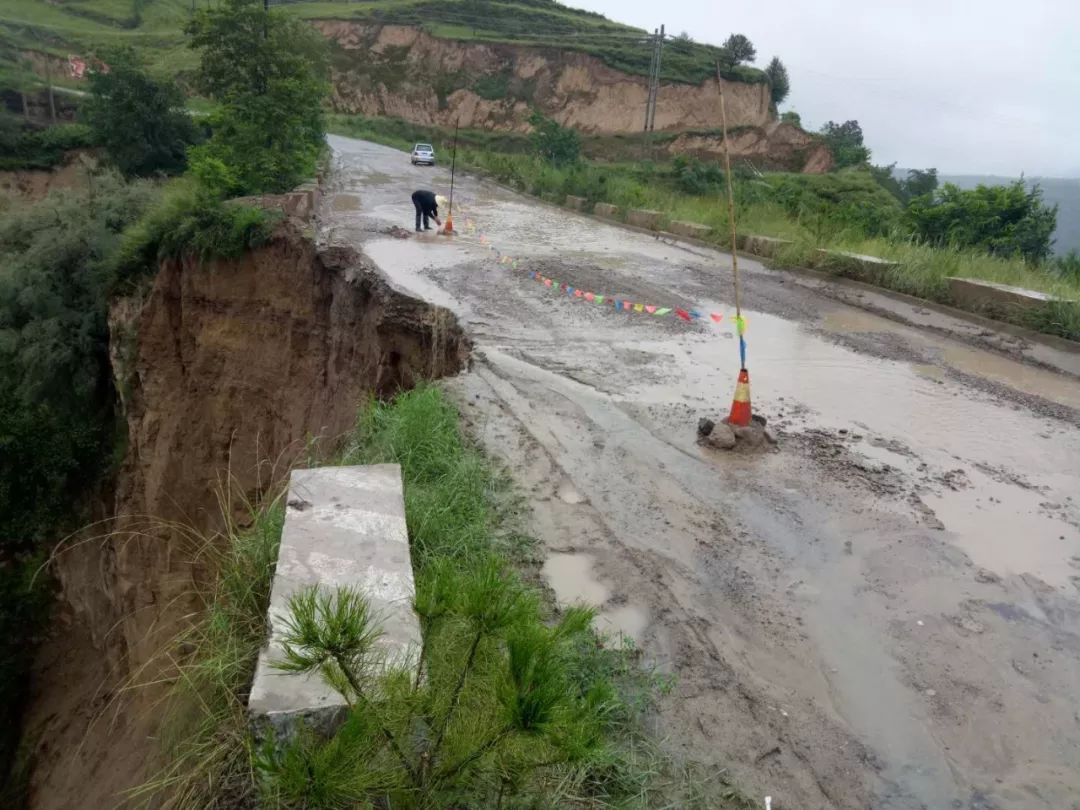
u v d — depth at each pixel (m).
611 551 5.04
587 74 68.75
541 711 2.27
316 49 28.03
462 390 7.88
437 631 2.93
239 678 3.48
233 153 22.00
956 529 5.62
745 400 7.07
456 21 82.88
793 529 5.52
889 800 3.26
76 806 9.73
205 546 4.96
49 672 17.64
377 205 23.64
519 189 33.06
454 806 2.74
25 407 20.48
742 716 3.67
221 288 16.17
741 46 69.06
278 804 2.67
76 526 20.33
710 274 15.45
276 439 15.98
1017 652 4.29
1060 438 7.46
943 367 9.73
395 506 4.49
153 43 74.62
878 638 4.36
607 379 8.56
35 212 23.73
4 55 62.62
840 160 62.34
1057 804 3.28
